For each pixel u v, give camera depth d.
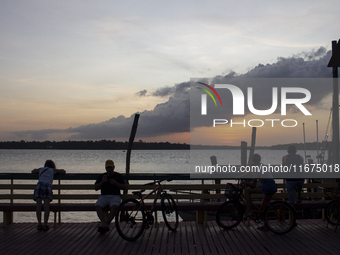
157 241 5.54
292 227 5.91
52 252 4.97
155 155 163.62
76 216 16.23
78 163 84.19
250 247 5.21
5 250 5.06
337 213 6.89
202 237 5.76
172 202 6.41
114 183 6.02
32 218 15.44
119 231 5.41
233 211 6.26
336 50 8.07
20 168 69.69
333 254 4.85
